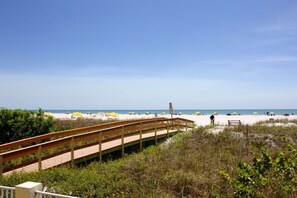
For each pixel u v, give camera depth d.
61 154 11.16
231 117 62.00
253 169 7.40
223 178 9.20
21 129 14.39
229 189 8.51
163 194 8.21
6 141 13.96
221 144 15.81
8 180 7.84
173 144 15.94
